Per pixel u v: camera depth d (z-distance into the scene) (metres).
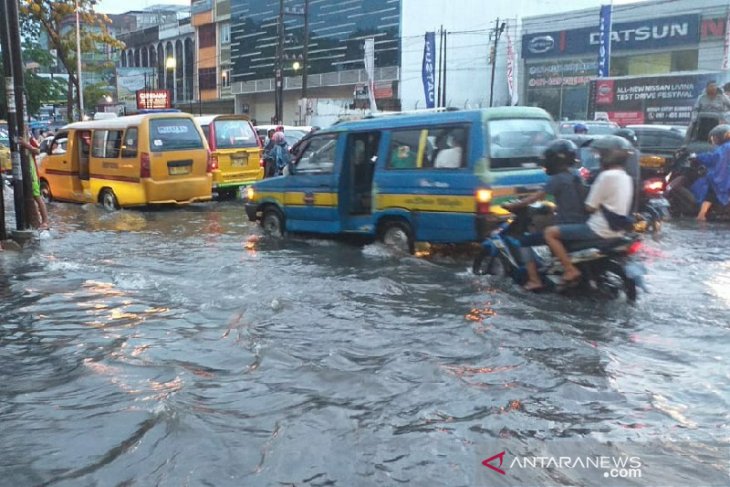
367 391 4.40
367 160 9.91
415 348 5.28
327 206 9.95
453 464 3.44
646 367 4.84
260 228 11.52
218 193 16.75
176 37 69.88
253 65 61.12
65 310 6.50
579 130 16.31
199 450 3.59
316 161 10.15
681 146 14.12
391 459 3.49
